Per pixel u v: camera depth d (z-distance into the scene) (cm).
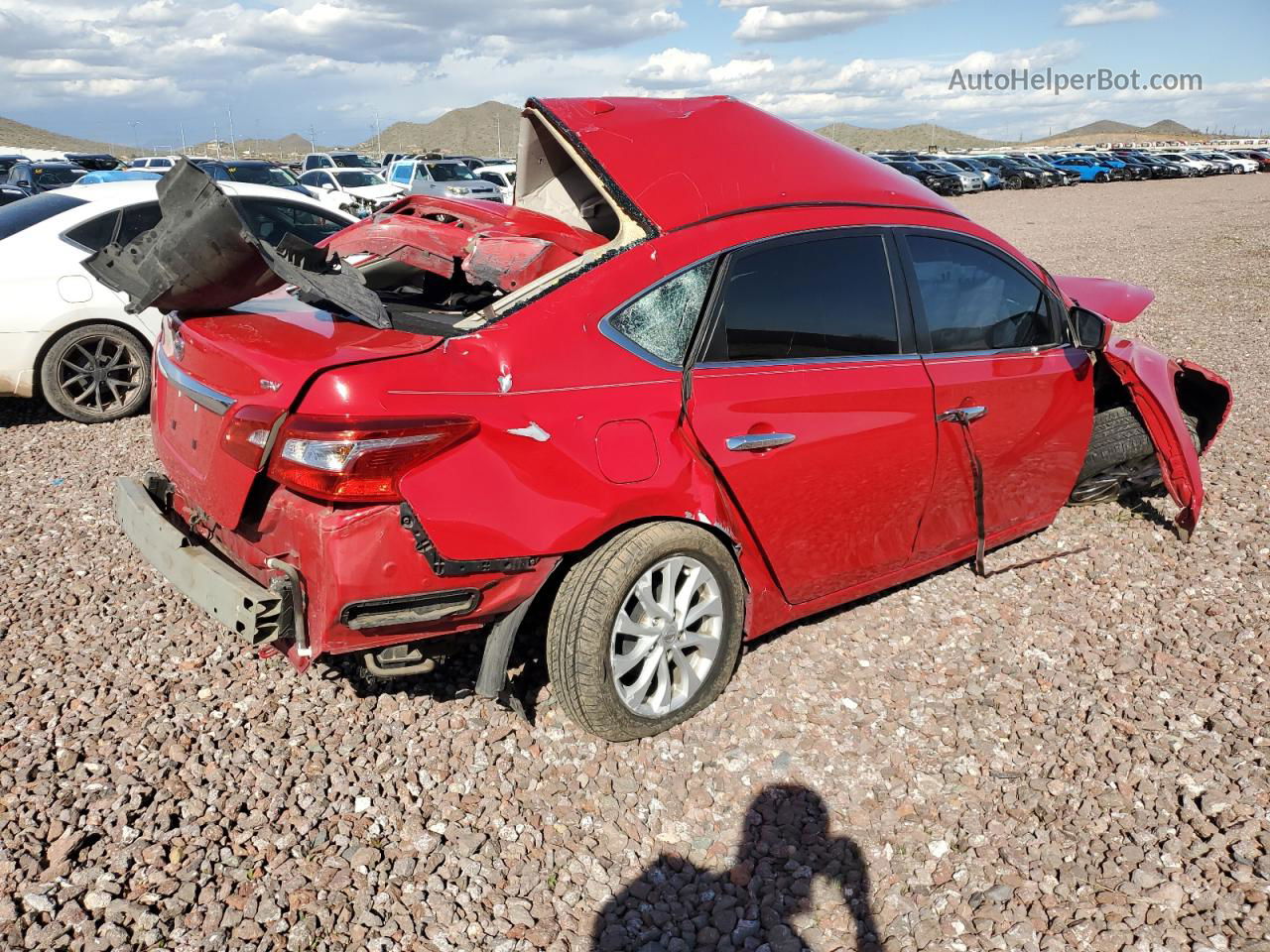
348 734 326
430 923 251
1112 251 2005
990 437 401
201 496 303
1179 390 533
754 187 346
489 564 278
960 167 5003
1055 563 461
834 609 413
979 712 343
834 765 315
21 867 260
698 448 309
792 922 254
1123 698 351
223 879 261
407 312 346
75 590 427
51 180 2242
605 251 315
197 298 314
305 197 804
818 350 343
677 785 304
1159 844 278
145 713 335
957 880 268
